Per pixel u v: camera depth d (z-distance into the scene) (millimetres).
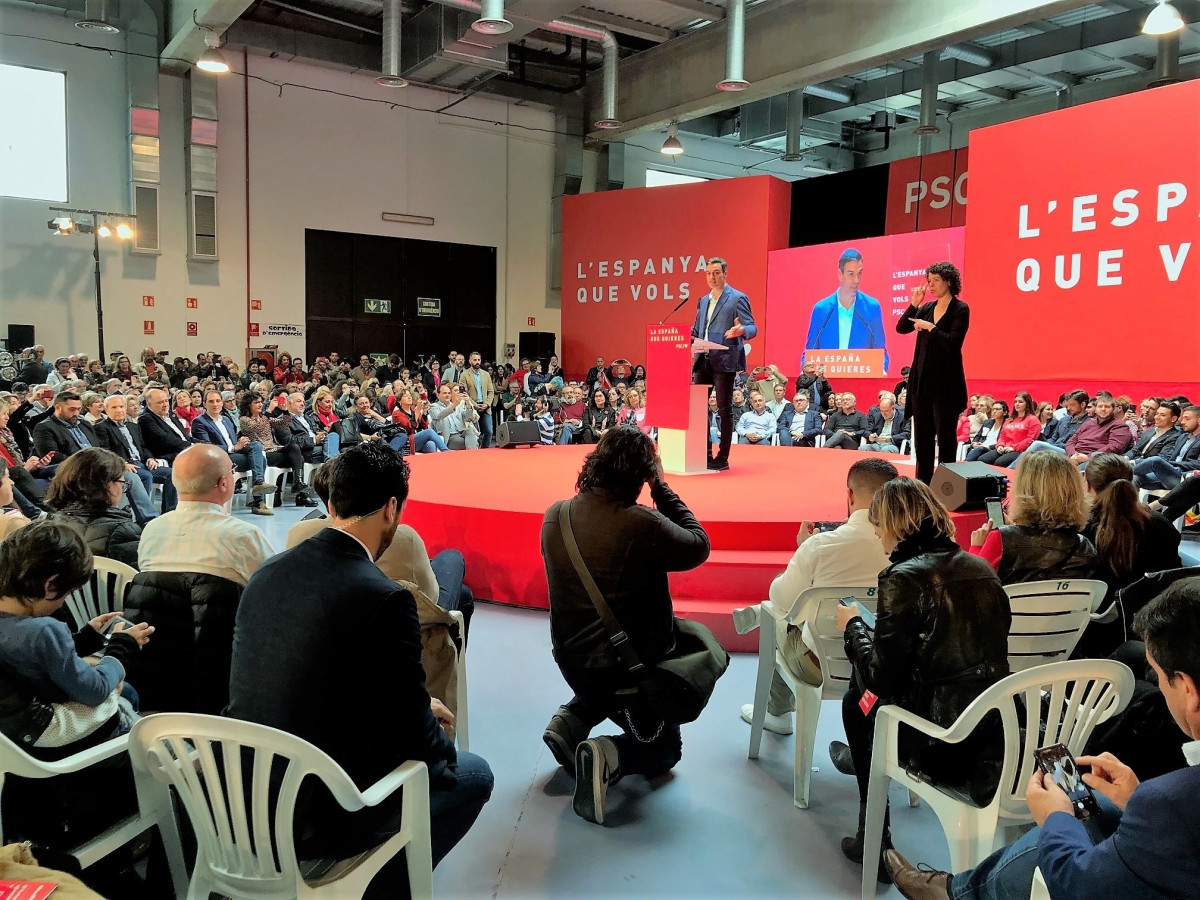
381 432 8977
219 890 1553
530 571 4281
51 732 1654
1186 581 1125
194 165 13266
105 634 2176
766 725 2967
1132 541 2480
